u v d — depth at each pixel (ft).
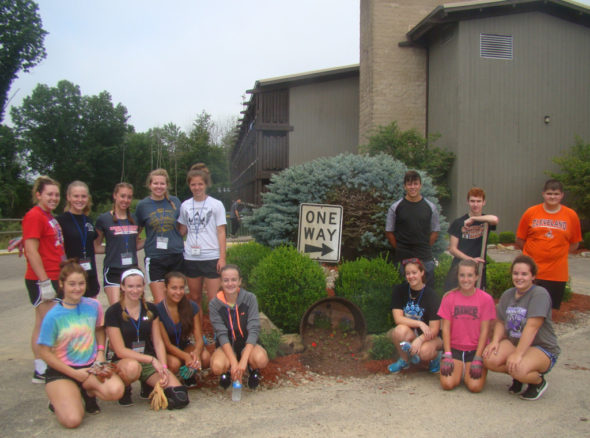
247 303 15.12
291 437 11.53
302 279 18.30
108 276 17.21
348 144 68.59
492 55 55.72
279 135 67.87
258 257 23.91
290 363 16.42
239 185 112.37
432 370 16.03
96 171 174.91
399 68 62.49
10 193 115.55
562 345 19.12
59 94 172.76
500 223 56.24
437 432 11.75
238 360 15.05
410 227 18.51
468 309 14.87
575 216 18.74
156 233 17.60
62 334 12.83
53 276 15.66
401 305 16.56
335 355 17.07
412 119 62.69
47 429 12.06
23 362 17.44
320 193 24.34
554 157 56.18
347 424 12.23
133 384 15.64
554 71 57.11
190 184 17.79
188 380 14.73
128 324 13.82
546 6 56.03
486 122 55.72
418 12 62.85
